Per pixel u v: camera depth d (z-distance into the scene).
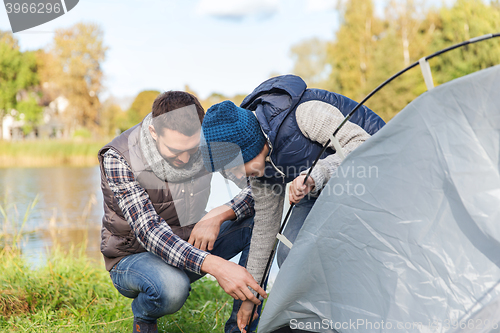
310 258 1.32
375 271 1.22
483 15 21.56
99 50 32.62
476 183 1.06
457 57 21.41
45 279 2.36
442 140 1.08
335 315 1.32
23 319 1.96
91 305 2.14
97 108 33.06
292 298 1.38
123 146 1.57
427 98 1.08
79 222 5.10
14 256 2.84
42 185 9.61
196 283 2.37
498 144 1.04
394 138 1.14
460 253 1.10
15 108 33.03
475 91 1.03
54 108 34.59
